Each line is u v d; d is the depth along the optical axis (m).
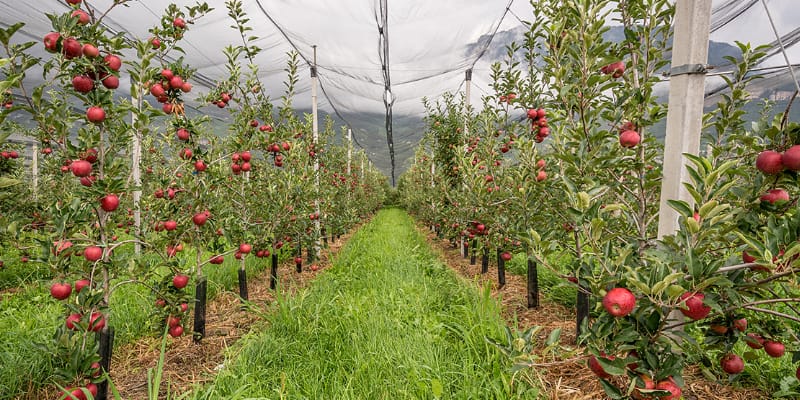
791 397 2.45
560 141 3.08
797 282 1.39
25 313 4.33
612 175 2.69
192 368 3.32
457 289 5.06
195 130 3.77
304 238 6.69
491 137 5.68
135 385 3.05
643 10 2.63
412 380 2.71
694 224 1.57
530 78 4.41
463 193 6.87
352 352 3.19
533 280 4.48
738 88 2.89
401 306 4.34
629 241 2.52
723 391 2.55
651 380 1.64
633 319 1.74
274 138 5.14
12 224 2.76
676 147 2.12
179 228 3.63
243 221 4.94
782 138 1.66
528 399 2.45
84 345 2.42
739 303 1.58
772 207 1.67
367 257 7.49
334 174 10.69
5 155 4.66
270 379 2.85
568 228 3.46
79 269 2.53
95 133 2.45
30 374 2.96
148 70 3.14
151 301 4.41
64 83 2.37
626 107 2.49
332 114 14.20
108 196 2.47
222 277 5.68
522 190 4.06
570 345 3.35
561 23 2.71
